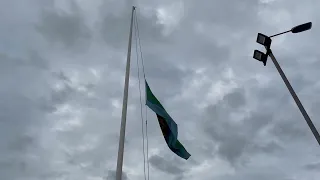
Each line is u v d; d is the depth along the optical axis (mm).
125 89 13805
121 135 11992
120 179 10734
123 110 12883
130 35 16891
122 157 11344
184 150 14914
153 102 14750
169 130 14836
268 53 13453
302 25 13375
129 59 15281
